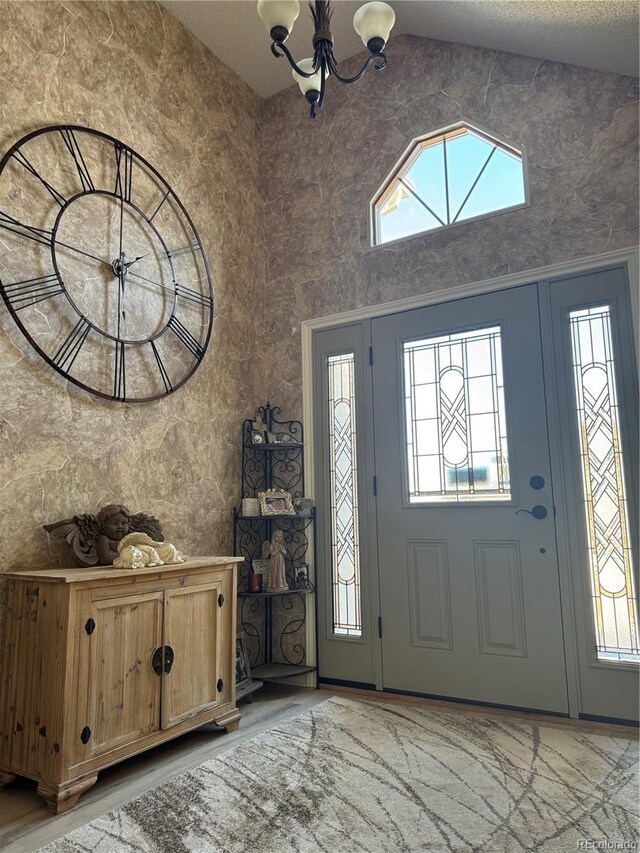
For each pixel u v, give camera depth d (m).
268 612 3.67
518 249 3.15
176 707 2.42
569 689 2.78
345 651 3.41
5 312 2.41
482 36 3.25
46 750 2.00
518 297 3.12
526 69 3.26
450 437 3.25
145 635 2.33
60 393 2.59
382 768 2.22
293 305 3.88
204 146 3.65
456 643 3.08
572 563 2.84
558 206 3.06
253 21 3.54
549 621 2.86
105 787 2.11
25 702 2.10
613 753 2.34
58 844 1.73
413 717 2.82
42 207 2.60
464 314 3.27
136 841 1.75
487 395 3.17
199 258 3.48
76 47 2.87
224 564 2.75
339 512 3.57
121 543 2.46
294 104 4.09
